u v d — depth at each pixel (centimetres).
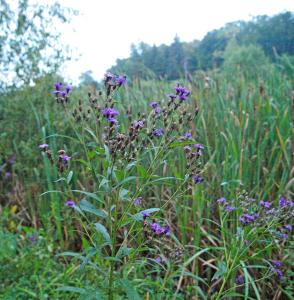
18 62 554
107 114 220
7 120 541
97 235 235
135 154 247
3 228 422
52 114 485
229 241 340
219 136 422
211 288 328
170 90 496
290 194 388
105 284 229
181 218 365
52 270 370
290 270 335
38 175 472
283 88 486
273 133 421
